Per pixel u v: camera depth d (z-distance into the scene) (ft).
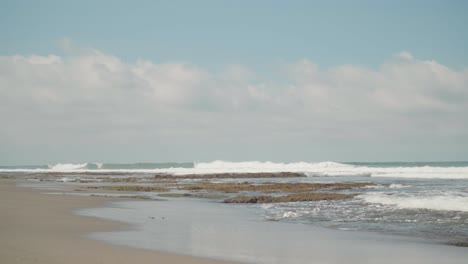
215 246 45.98
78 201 94.27
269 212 80.18
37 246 41.47
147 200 103.91
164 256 39.37
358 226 62.59
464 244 49.21
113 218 67.82
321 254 43.27
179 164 449.48
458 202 84.28
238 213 78.48
